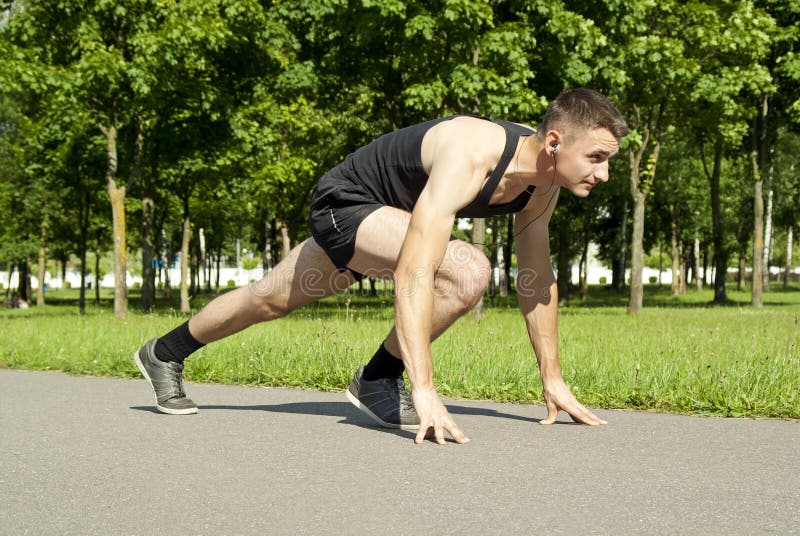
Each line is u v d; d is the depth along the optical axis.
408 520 2.21
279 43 17.14
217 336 3.99
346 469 2.81
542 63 16.56
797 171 36.34
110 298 47.62
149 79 16.02
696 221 39.56
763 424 3.75
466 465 2.86
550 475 2.70
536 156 3.13
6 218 29.78
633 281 18.59
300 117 25.88
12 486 2.62
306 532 2.11
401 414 3.63
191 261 45.53
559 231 28.78
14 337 8.59
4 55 16.33
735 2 18.14
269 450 3.15
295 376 5.59
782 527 2.12
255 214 34.66
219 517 2.26
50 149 19.19
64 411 4.19
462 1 14.04
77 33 16.67
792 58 21.53
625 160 24.36
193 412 4.12
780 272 74.25
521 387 5.00
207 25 15.98
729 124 19.98
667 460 2.93
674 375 5.07
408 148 3.26
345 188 3.36
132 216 30.88
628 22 16.47
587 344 7.78
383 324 8.66
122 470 2.83
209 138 18.64
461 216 3.38
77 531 2.15
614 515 2.23
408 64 15.19
